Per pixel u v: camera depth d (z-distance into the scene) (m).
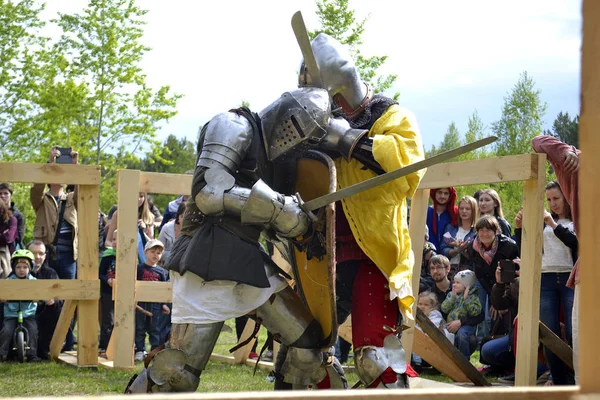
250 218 3.30
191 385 3.35
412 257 3.62
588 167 1.19
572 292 5.29
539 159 4.73
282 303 3.58
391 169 3.41
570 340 5.29
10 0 16.45
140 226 7.98
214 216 3.36
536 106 22.39
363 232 3.54
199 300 3.35
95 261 6.43
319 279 3.78
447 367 5.86
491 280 6.02
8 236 7.44
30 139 17.61
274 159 3.47
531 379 4.69
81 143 17.91
